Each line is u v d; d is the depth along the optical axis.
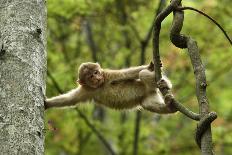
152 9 18.00
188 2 16.89
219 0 17.20
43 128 6.05
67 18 16.70
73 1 16.02
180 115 20.73
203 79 5.84
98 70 9.76
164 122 21.05
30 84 6.08
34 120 5.92
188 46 6.23
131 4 18.23
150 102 9.27
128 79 9.68
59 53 19.03
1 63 6.15
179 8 6.51
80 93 9.66
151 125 19.83
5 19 6.39
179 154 19.89
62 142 19.66
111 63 19.95
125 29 18.39
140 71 9.36
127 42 19.89
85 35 20.42
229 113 20.20
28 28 6.36
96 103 9.90
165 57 18.47
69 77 17.34
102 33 20.23
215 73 19.09
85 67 9.83
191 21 17.47
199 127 5.52
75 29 18.27
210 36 17.78
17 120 5.82
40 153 5.84
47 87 17.06
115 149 19.91
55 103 9.41
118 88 9.69
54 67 18.75
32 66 6.20
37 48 6.33
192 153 20.06
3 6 6.48
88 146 21.45
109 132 19.16
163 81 6.96
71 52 20.17
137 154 18.75
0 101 5.93
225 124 19.03
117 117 21.75
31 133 5.82
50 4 15.91
